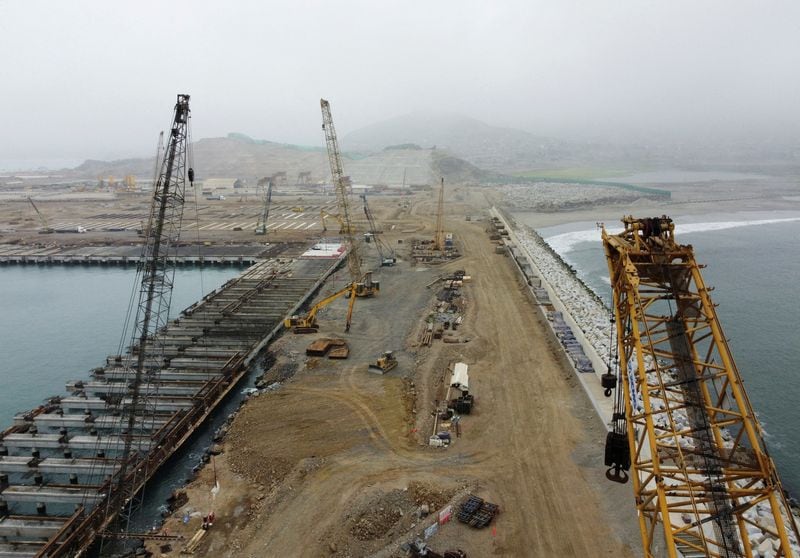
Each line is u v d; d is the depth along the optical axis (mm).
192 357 70312
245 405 58000
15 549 39062
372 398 57344
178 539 38500
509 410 53188
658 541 34250
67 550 38875
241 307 91250
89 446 51594
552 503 39312
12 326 93188
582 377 57844
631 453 24922
